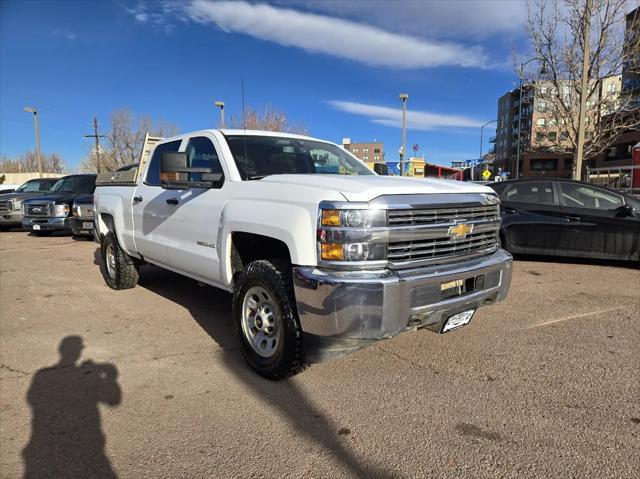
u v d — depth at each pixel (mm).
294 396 3229
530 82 16641
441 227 3156
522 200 8148
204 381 3477
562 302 5512
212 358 3906
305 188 3152
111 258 6344
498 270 3494
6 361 3873
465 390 3287
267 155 4258
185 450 2621
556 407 3035
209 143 4359
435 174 52438
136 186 5539
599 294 5871
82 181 13727
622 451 2553
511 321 4805
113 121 45000
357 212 2857
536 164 75312
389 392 3270
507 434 2734
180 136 4898
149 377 3551
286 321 3186
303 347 3189
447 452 2568
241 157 4090
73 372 3648
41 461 2529
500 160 90688
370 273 2873
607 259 7902
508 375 3521
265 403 3135
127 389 3355
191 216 4273
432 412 2992
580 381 3408
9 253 9922
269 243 3662
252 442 2689
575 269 7488
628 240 7262
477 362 3768
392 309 2842
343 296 2807
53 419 2957
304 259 3006
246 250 3848
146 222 5168
